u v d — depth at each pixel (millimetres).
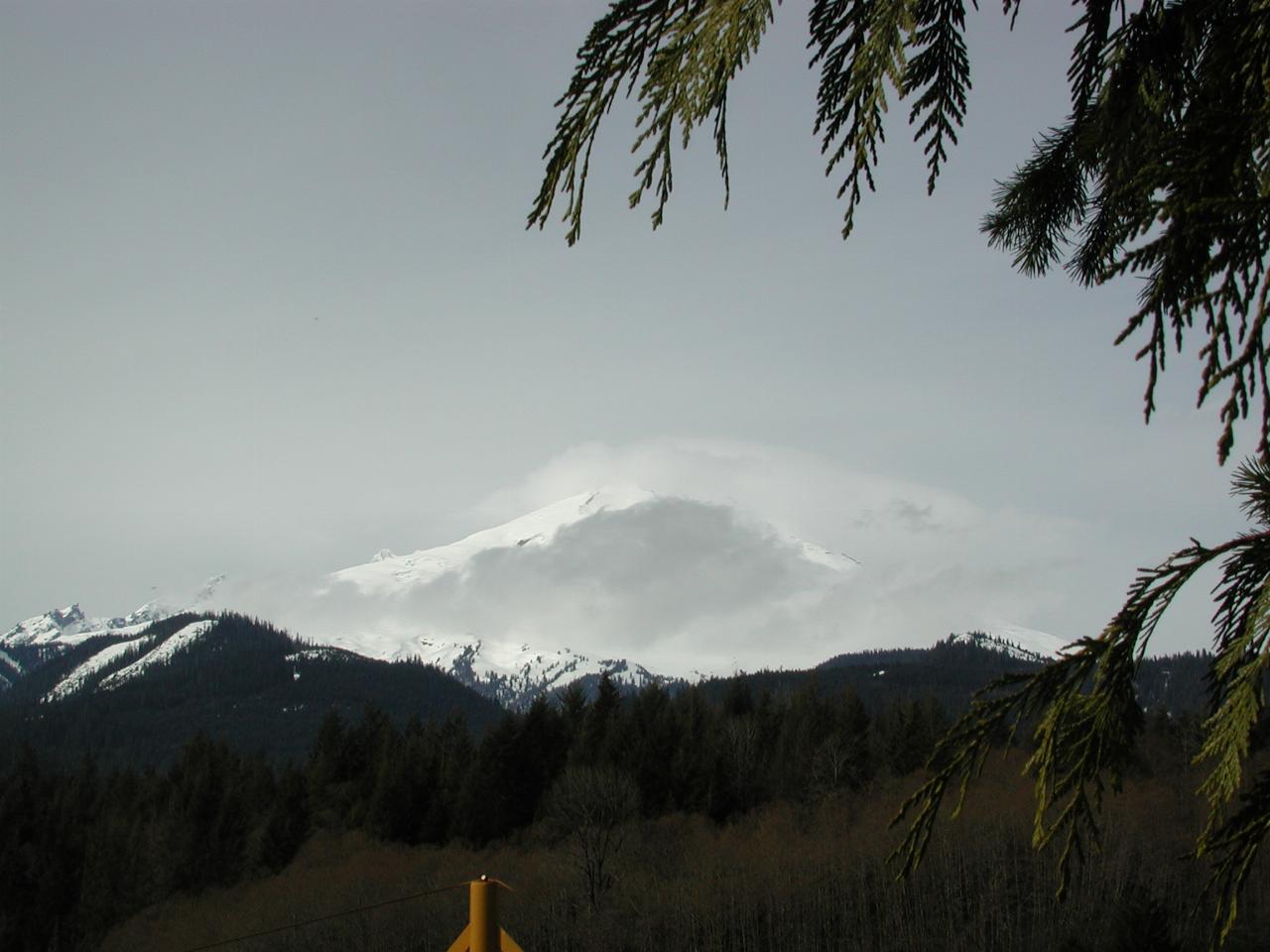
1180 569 3371
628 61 3324
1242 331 2666
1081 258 4484
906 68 3299
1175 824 34906
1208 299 2604
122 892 72812
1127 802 36594
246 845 79562
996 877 43750
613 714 89062
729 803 74875
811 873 56031
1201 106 3188
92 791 98500
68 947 69375
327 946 54375
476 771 79625
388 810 80375
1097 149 4031
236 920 64688
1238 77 3051
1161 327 2781
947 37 3523
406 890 65688
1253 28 2994
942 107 3559
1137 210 2830
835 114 3373
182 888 74375
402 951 51844
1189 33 3525
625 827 64000
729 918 50844
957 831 48281
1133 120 3871
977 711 3424
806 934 48812
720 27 3316
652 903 53812
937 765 3426
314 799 92750
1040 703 3395
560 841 65500
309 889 69312
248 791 93375
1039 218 4590
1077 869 39000
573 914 53938
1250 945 23891
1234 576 3328
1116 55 3736
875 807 68500
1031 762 3414
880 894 50438
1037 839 3459
